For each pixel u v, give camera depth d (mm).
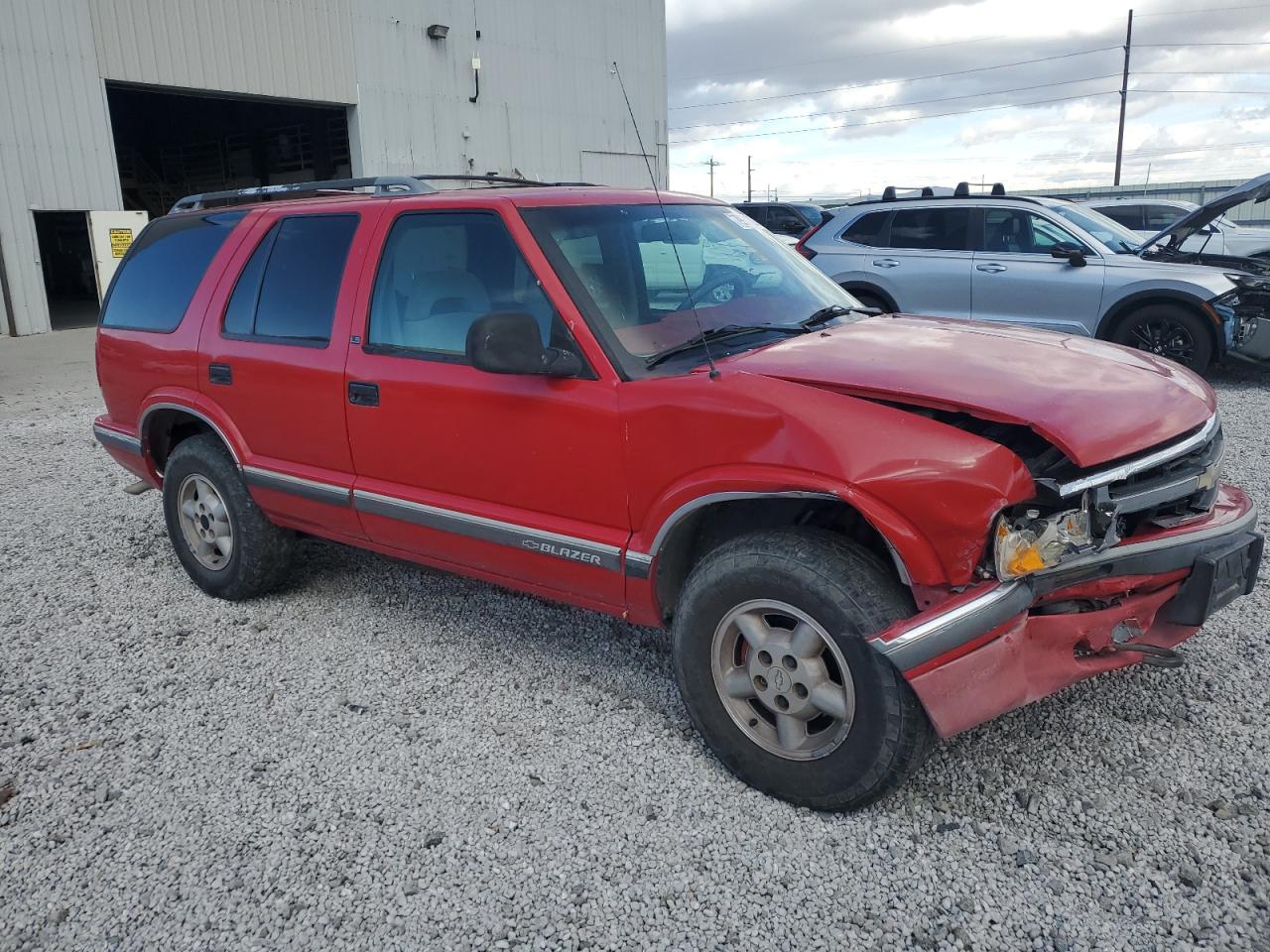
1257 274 8664
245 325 4297
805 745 2871
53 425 9430
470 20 24562
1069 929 2398
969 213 9758
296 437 4105
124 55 18438
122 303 4996
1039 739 3205
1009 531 2596
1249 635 3881
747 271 3816
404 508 3734
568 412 3176
